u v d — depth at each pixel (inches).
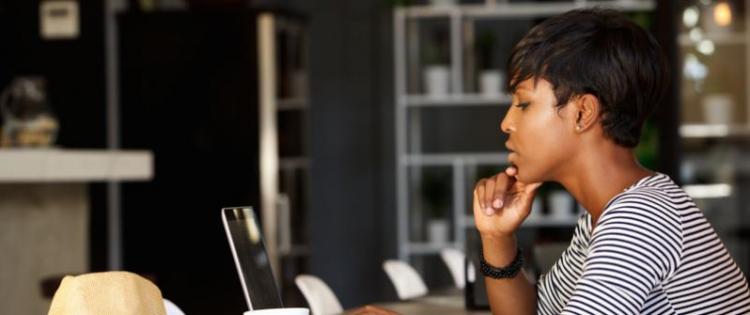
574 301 52.4
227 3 261.7
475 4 336.8
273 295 61.5
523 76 57.6
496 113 337.7
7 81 268.1
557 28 57.4
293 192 273.1
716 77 235.8
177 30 264.5
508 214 69.5
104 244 268.1
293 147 273.7
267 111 259.9
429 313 113.1
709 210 238.1
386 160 336.2
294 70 275.4
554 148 57.6
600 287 52.1
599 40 57.0
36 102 207.8
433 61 323.9
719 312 55.0
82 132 269.3
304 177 280.2
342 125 337.4
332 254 335.9
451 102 317.4
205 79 262.5
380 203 336.5
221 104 261.9
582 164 57.9
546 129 57.5
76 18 269.1
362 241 336.2
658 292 54.2
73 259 214.5
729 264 55.9
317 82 337.4
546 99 57.4
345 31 337.4
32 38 270.2
